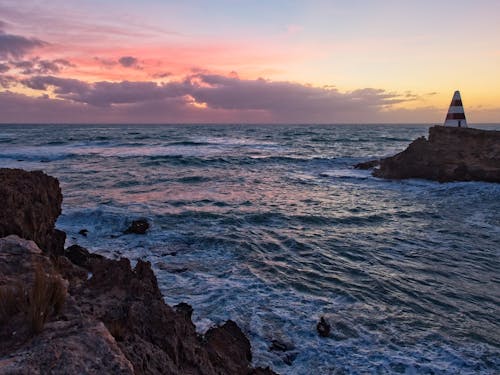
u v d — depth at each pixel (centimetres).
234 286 996
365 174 3250
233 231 1505
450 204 2095
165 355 448
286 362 692
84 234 1459
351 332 790
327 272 1114
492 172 2597
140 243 1359
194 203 1995
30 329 360
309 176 3156
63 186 2448
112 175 2939
